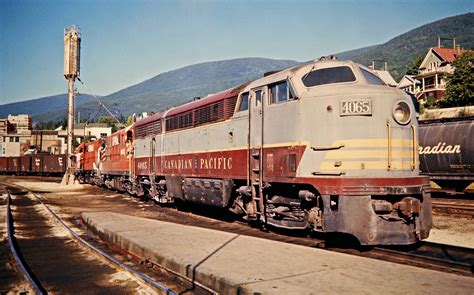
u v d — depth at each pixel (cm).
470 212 1430
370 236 843
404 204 849
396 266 725
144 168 2102
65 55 3950
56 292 727
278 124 1035
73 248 1098
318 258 791
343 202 859
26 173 6309
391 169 889
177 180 1678
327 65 991
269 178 1059
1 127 10644
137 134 2242
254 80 1200
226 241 981
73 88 4047
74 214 1822
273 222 1055
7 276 834
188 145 1570
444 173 1697
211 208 1708
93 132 10394
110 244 1164
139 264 907
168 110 1845
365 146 887
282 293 581
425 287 601
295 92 978
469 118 1639
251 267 730
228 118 1284
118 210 1888
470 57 4538
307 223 952
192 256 831
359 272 687
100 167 3162
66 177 4025
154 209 1881
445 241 1045
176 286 731
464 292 576
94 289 740
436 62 6594
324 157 910
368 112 891
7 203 2116
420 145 1778
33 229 1413
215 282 677
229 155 1268
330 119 912
